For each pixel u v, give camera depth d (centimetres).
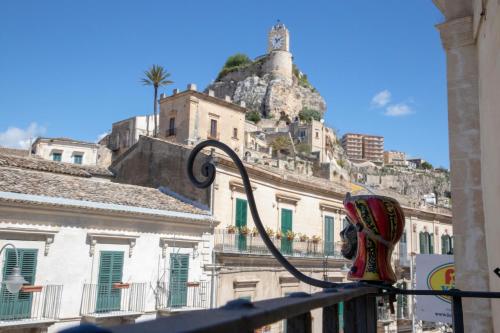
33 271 1535
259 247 2341
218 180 2212
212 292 2044
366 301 212
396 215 244
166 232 1934
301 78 13825
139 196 2023
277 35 13288
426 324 3262
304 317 126
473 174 585
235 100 12650
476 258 566
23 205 1513
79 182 1919
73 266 1631
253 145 7962
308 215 2809
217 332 75
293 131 9850
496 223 469
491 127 484
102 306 1686
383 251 238
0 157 2181
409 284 3312
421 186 12081
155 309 1834
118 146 6125
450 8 632
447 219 4059
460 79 612
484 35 518
